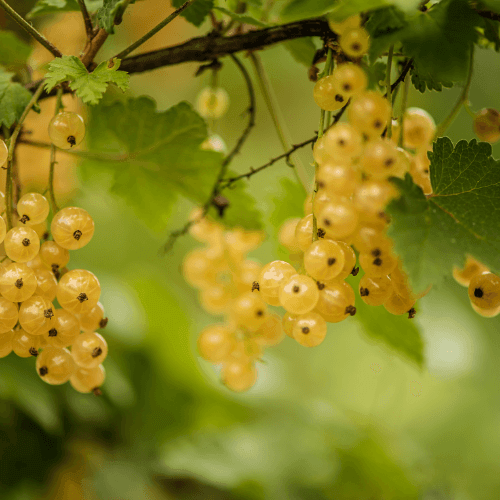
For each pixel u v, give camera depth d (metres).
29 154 0.80
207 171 0.77
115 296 0.95
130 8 0.96
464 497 0.97
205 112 0.78
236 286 0.77
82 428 0.82
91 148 0.78
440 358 1.08
